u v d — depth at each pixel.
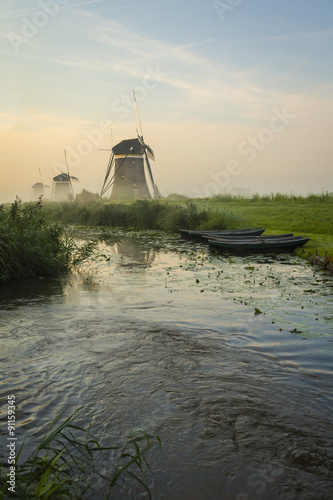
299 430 3.25
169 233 21.75
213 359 4.68
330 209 22.14
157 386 4.03
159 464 2.87
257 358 4.69
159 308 6.94
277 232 18.34
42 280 9.80
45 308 7.08
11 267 9.84
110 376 4.27
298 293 7.86
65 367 4.51
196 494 2.58
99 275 10.32
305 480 2.70
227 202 30.45
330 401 3.69
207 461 2.89
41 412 3.56
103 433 3.24
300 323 5.96
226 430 3.27
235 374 4.28
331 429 3.26
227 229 20.08
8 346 5.18
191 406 3.63
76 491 2.60
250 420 3.40
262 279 9.34
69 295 8.12
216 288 8.44
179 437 3.18
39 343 5.28
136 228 24.42
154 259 12.97
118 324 6.05
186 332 5.63
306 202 26.81
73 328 5.90
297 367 4.43
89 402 3.73
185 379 4.17
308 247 14.07
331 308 6.73
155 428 3.30
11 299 7.83
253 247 14.14
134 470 2.81
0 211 11.51
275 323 5.97
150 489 2.63
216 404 3.67
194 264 11.77
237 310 6.71
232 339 5.33
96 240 12.83
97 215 28.70
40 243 10.88
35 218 11.84
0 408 3.62
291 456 2.94
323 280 9.13
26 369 4.47
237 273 10.19
